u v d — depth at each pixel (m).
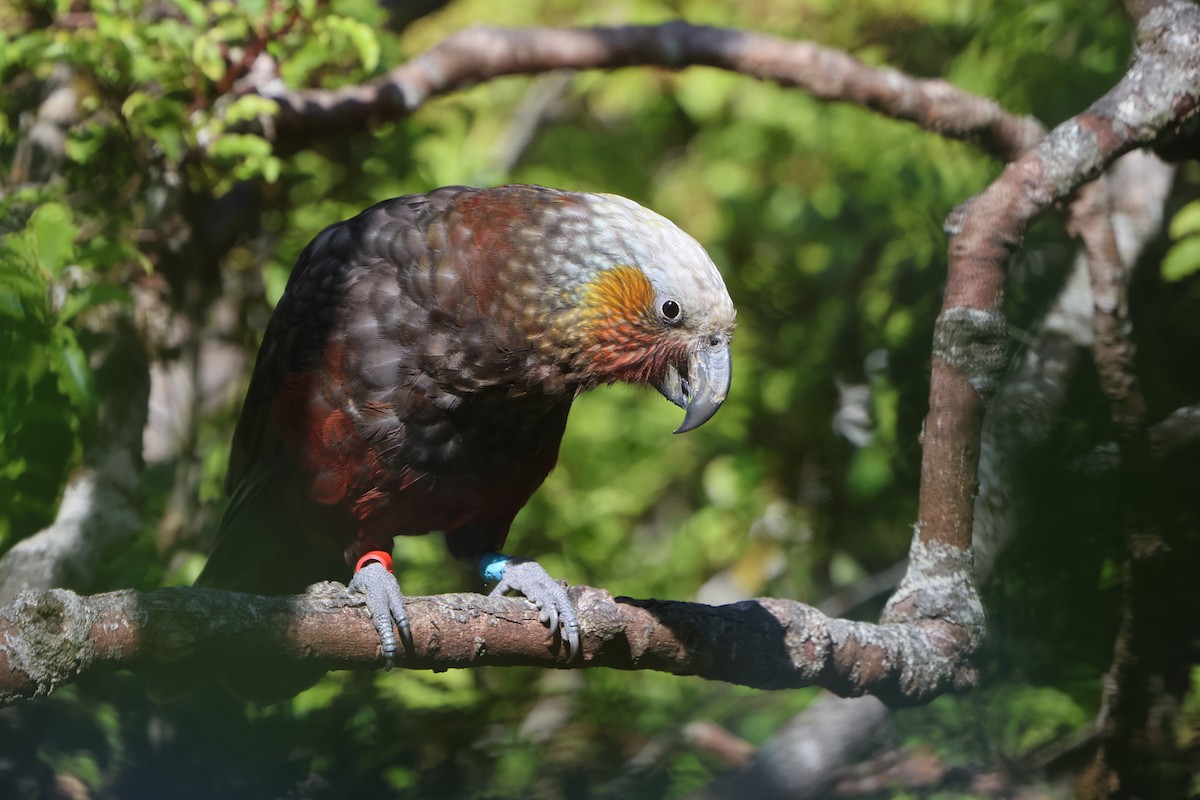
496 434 7.89
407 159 10.82
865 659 6.80
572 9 14.98
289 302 8.13
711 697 10.69
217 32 9.08
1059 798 8.16
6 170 9.86
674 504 14.56
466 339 7.55
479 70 10.41
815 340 12.63
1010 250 7.08
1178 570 7.28
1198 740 7.61
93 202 9.48
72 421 8.50
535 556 11.54
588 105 16.58
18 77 9.83
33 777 7.89
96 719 8.50
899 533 11.16
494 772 9.61
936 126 9.70
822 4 12.98
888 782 8.36
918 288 11.25
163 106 8.80
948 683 6.99
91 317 9.45
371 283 7.71
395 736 9.52
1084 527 7.61
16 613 4.93
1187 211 8.27
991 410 8.04
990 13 10.55
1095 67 9.73
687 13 14.26
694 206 15.38
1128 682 7.24
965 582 7.13
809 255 13.52
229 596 5.51
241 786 8.77
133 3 8.93
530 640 6.34
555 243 7.53
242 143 9.09
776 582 12.34
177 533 10.29
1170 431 7.27
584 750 10.08
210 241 10.31
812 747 8.42
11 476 8.48
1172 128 7.10
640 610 6.53
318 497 8.02
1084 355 8.40
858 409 12.16
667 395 7.83
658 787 9.43
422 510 8.12
